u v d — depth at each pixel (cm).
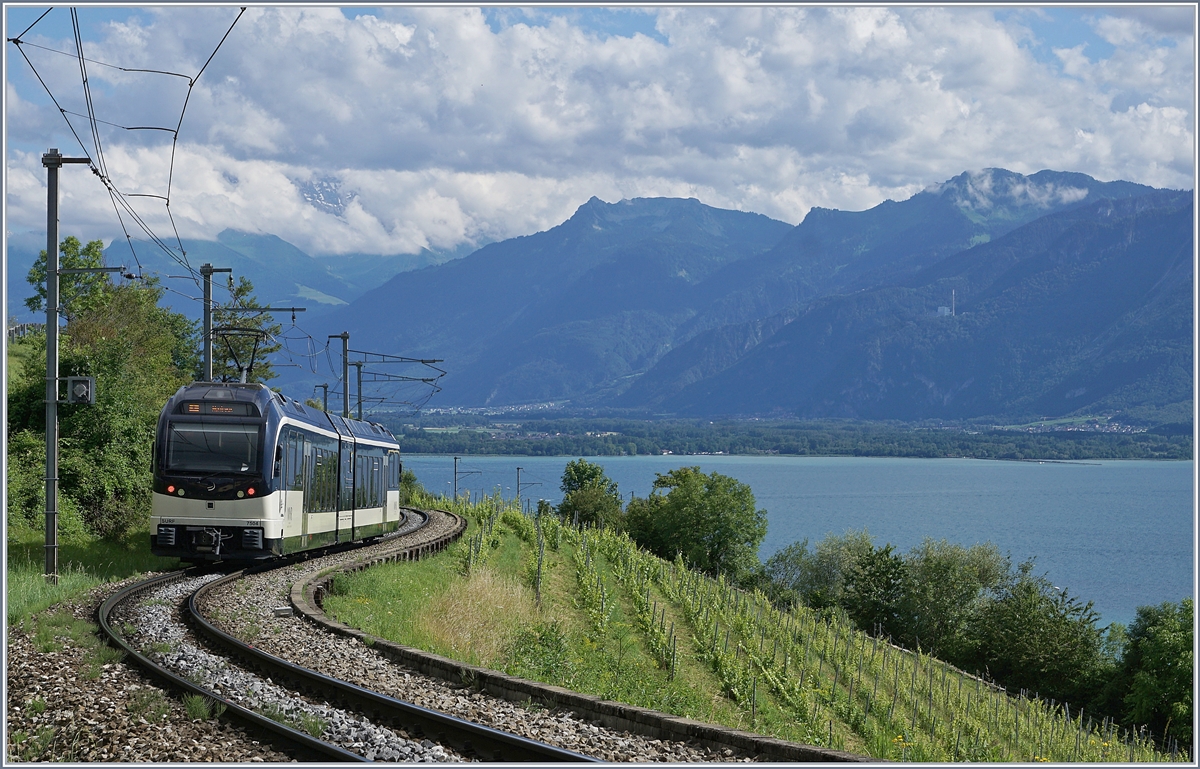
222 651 1475
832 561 9756
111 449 3325
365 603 2122
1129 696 5834
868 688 3897
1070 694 7025
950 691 4378
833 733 2850
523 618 2662
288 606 1942
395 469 4116
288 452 2545
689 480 9775
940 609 7931
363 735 1028
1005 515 19462
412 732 1065
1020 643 7138
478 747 1016
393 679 1337
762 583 9488
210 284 3591
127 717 1059
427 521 5191
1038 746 3791
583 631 2984
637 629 3397
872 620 8150
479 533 4278
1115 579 12644
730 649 3434
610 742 1074
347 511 3231
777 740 1033
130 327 4697
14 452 3095
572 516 10600
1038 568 13388
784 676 3303
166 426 2422
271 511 2425
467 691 1304
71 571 2466
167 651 1412
